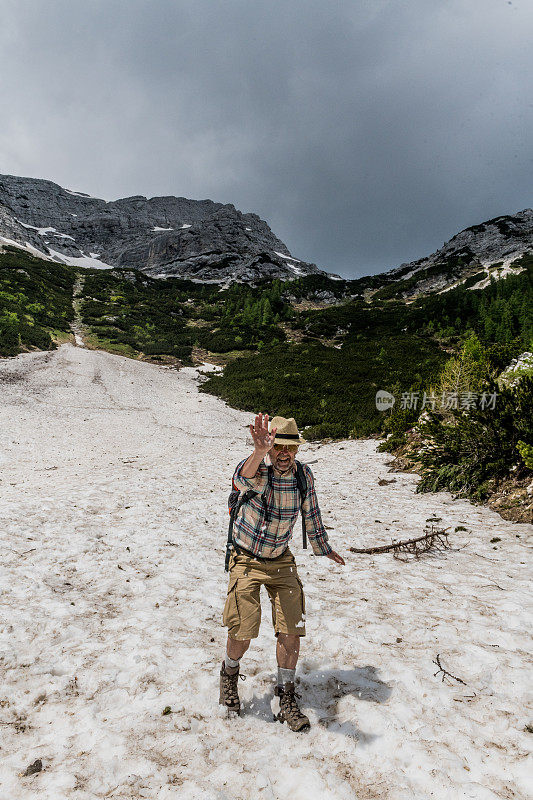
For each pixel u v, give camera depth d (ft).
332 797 6.59
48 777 7.08
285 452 8.48
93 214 622.54
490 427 28.78
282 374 127.85
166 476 38.50
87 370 117.50
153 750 7.71
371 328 219.41
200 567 18.04
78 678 9.94
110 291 258.37
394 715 8.43
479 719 8.34
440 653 10.75
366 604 14.14
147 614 13.24
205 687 9.62
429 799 6.57
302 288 352.69
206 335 199.52
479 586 15.38
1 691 9.43
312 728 8.30
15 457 49.26
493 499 26.89
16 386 90.79
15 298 171.32
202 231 510.58
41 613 13.16
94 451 57.11
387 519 25.85
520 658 10.37
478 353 45.73
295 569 9.01
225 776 7.06
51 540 19.97
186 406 100.73
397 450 50.31
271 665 10.60
